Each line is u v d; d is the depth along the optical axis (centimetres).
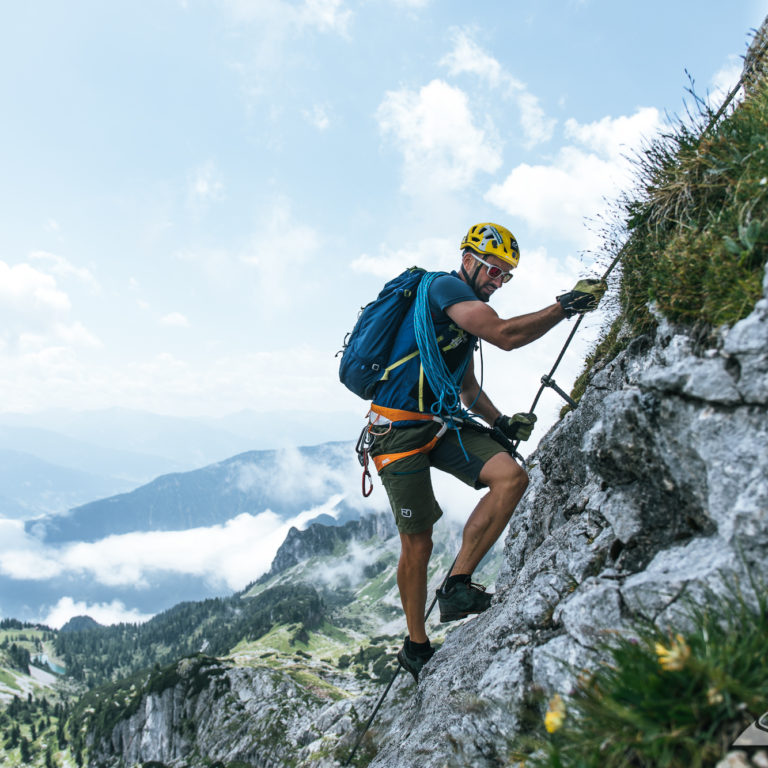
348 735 1231
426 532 494
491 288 488
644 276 428
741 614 243
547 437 708
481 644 432
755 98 412
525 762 279
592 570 377
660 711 225
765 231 310
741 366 279
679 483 319
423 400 460
